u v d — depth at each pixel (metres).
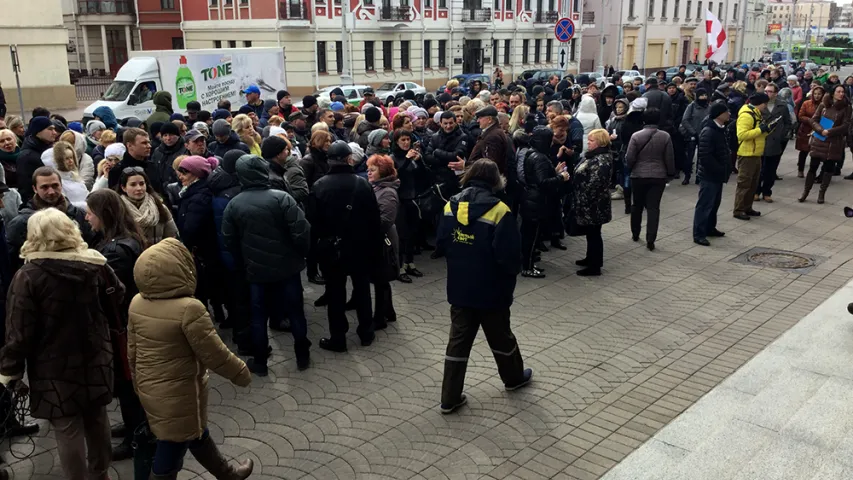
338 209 6.02
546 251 9.61
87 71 46.84
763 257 9.27
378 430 5.10
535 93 14.33
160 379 3.88
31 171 7.29
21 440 5.00
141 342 3.87
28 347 3.85
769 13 88.69
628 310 7.41
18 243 5.05
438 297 7.84
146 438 4.32
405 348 6.52
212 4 38.84
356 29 38.12
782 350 6.36
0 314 4.77
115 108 22.47
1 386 4.75
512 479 4.49
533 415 5.29
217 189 6.23
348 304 7.55
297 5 35.91
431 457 4.75
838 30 125.12
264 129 9.71
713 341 6.61
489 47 45.75
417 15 40.88
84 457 4.12
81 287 3.94
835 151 12.00
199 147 7.01
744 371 5.95
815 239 10.12
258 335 5.88
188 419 3.95
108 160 6.91
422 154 8.62
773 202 12.50
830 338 6.60
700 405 5.39
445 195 8.42
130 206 5.22
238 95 24.64
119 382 4.46
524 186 8.23
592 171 8.07
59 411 3.92
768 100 10.76
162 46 46.16
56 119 10.58
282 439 4.99
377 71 39.75
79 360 3.96
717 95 14.19
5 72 29.75
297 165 7.00
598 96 14.14
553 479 4.48
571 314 7.30
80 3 45.56
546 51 50.75
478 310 5.25
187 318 3.80
